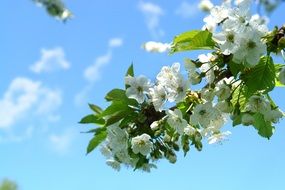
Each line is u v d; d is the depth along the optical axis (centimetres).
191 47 91
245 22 87
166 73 94
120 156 100
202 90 92
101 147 104
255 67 89
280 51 88
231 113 94
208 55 92
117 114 98
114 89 98
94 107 106
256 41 86
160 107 93
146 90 97
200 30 90
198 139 97
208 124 92
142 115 98
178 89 93
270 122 99
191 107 95
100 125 105
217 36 87
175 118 93
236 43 86
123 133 98
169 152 99
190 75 92
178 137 98
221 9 91
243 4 87
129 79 97
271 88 89
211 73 91
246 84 90
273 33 88
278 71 91
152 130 98
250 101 93
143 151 98
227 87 91
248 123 93
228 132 106
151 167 102
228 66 91
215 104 92
